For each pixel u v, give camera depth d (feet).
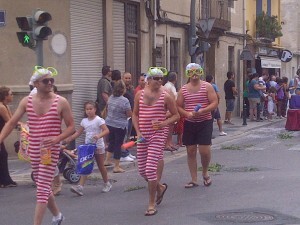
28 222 29.19
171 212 30.35
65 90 52.70
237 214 29.45
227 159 49.70
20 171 44.01
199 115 35.63
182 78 78.13
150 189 29.96
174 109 30.53
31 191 37.19
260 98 88.07
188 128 36.35
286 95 96.48
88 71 57.41
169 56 74.02
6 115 37.35
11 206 32.94
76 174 38.88
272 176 40.06
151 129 30.14
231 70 96.48
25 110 25.22
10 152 48.44
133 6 65.98
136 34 66.49
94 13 58.23
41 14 39.34
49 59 51.70
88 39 57.26
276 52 117.60
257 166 45.19
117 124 43.09
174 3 74.84
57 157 25.07
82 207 32.19
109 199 34.24
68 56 53.52
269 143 61.72
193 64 35.78
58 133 25.04
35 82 24.82
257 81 87.20
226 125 81.30
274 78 93.81
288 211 29.78
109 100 43.39
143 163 30.66
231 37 94.79
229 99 82.48
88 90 57.47
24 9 49.70
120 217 29.63
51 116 24.75
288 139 65.57
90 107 35.88
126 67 64.13
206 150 36.29
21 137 34.86
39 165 24.91
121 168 44.60
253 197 33.27
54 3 51.85
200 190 35.88
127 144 30.42
